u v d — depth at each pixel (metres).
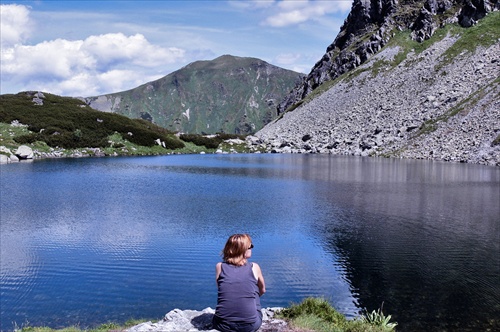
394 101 142.00
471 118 110.06
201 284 23.50
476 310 19.98
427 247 30.12
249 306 9.02
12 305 20.67
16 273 24.98
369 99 151.50
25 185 61.09
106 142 123.81
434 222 37.97
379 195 52.91
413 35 179.12
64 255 28.30
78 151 115.19
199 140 153.00
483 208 44.19
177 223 37.47
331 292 22.30
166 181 66.81
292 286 23.06
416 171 79.75
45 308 20.34
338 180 68.31
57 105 141.25
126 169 84.69
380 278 24.27
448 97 126.62
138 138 133.25
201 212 42.22
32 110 131.00
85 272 25.09
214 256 28.27
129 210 43.25
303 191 56.31
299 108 183.88
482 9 166.00
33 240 31.84
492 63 133.62
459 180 66.38
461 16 171.25
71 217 39.78
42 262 26.92
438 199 50.00
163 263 26.83
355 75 173.75
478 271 25.25
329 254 28.56
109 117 141.62
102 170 82.31
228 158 118.12
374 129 132.38
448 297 21.44
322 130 150.12
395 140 122.12
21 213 41.50
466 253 28.81
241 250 9.49
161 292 22.39
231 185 62.66
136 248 29.94
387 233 34.06
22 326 18.36
